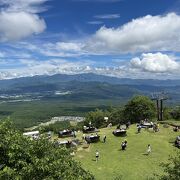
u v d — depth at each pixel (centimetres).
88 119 16012
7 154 2291
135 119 13575
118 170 5322
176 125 8638
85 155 6166
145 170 5306
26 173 2186
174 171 2925
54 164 2297
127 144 6825
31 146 2386
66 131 7612
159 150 6388
